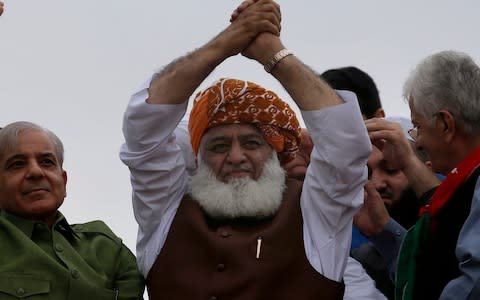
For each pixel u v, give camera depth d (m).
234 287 13.99
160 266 14.52
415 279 13.31
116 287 14.85
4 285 13.92
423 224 13.41
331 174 14.21
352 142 14.07
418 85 13.62
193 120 15.03
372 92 18.08
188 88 14.50
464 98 13.24
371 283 15.38
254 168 14.84
